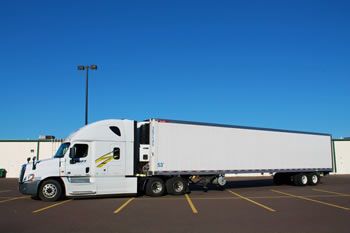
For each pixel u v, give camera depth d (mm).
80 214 13273
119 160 19000
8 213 13523
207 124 22125
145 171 20078
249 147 24000
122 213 13516
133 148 19438
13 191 23125
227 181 34406
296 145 26812
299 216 12789
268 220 11992
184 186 20594
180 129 21031
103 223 11461
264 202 16828
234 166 23047
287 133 26344
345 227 10812
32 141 41969
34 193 17234
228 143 22938
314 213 13461
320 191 22562
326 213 13469
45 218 12398
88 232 10102
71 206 15492
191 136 21391
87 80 31859
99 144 18703
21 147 41938
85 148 18438
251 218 12383
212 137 22250
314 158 27859
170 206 15469
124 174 19016
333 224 11289
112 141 19000
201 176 22234
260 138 24672
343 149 46906
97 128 18812
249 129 24156
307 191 22594
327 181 32812
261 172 24406
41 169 17484
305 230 10383
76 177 18047
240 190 23641
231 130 23219
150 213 13516
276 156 25438
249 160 23875
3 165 41719
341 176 42031
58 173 17734
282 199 18031
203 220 12000
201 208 14828
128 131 19453
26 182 17328
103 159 18672
